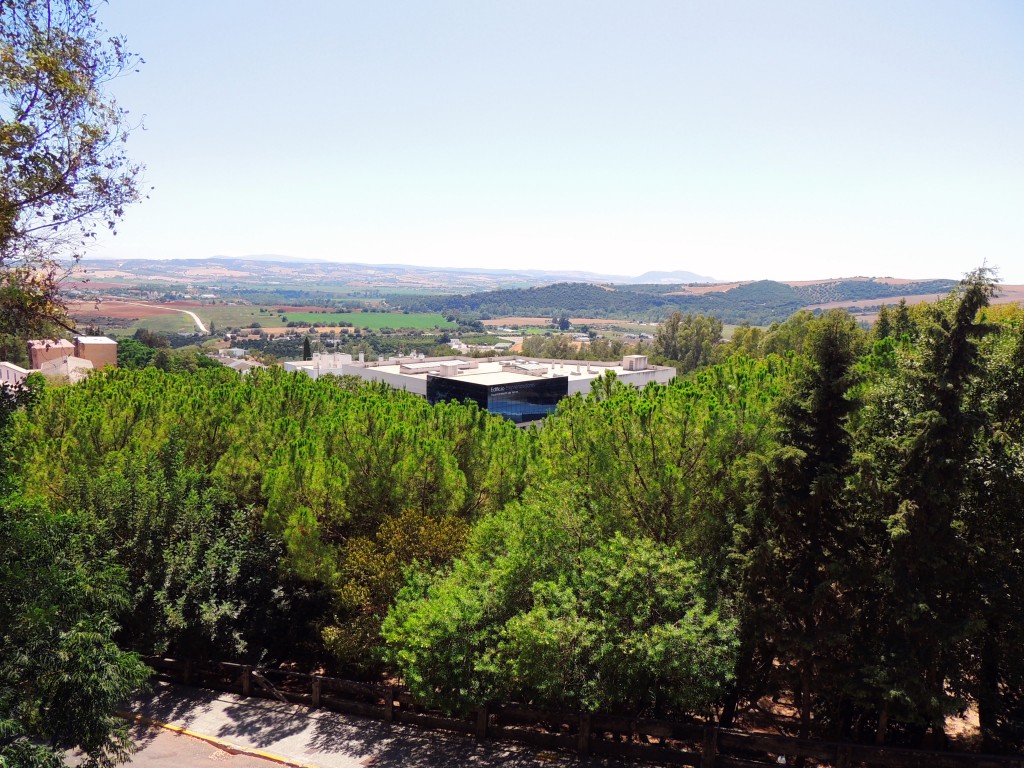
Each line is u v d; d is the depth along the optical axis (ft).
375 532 67.72
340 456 71.67
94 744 39.86
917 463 45.27
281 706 59.67
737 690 53.26
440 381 214.69
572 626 46.06
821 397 46.11
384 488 67.92
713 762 47.11
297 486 65.41
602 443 60.80
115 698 40.88
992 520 49.29
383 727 55.42
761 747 46.98
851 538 47.37
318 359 283.79
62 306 48.65
